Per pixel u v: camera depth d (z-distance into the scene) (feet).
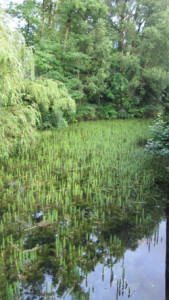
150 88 56.44
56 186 14.33
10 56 13.50
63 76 38.01
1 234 9.49
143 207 12.16
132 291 7.00
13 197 12.62
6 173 15.94
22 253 8.32
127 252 8.68
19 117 18.22
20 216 10.86
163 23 48.19
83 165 18.19
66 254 8.39
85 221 10.65
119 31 57.52
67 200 12.02
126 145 24.76
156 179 15.96
